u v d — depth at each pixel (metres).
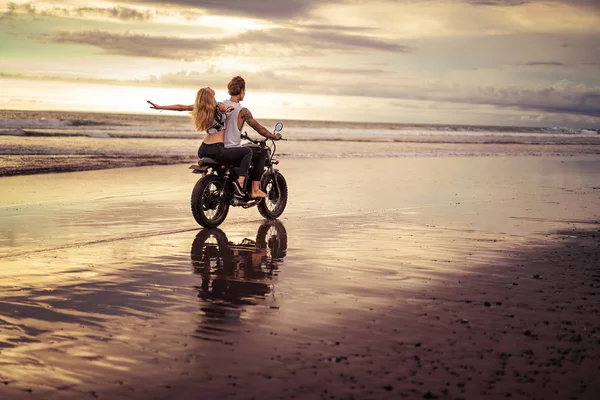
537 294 4.98
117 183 13.35
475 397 3.01
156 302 4.72
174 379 3.22
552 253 6.75
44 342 3.78
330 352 3.62
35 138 24.14
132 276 5.57
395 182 15.10
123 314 4.39
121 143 24.14
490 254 6.68
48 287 5.13
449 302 4.73
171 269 5.88
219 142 8.45
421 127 66.12
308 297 4.88
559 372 3.32
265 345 3.74
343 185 14.16
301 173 16.89
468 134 53.41
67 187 12.40
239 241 7.45
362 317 4.32
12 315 4.33
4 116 46.97
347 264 6.15
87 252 6.62
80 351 3.62
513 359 3.51
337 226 8.65
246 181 8.86
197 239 7.54
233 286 5.24
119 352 3.61
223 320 4.25
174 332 3.99
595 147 38.66
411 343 3.78
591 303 4.71
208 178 8.37
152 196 11.52
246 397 3.00
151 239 7.48
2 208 9.66
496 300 4.80
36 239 7.29
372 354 3.58
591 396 3.02
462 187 14.13
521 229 8.40
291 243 7.33
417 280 5.47
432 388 3.11
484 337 3.89
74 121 33.91
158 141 26.00
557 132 73.62
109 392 3.06
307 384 3.15
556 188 14.15
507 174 17.98
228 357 3.54
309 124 60.03
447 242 7.41
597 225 8.78
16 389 3.10
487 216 9.64
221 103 8.52
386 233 8.05
